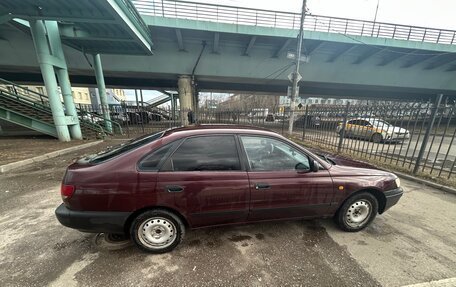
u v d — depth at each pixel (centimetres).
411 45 1534
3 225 314
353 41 1509
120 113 1816
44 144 935
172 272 229
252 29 1431
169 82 2391
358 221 308
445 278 226
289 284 216
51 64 934
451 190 456
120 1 737
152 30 1420
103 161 246
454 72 1845
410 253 265
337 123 823
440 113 515
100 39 1011
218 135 271
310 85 2105
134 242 252
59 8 741
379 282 219
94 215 232
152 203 240
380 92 2484
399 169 588
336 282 219
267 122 1652
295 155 288
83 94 4194
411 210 378
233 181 256
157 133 296
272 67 1755
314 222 330
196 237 289
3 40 1385
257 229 310
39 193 430
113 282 215
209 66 1712
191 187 246
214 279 221
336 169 298
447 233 310
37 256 251
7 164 595
